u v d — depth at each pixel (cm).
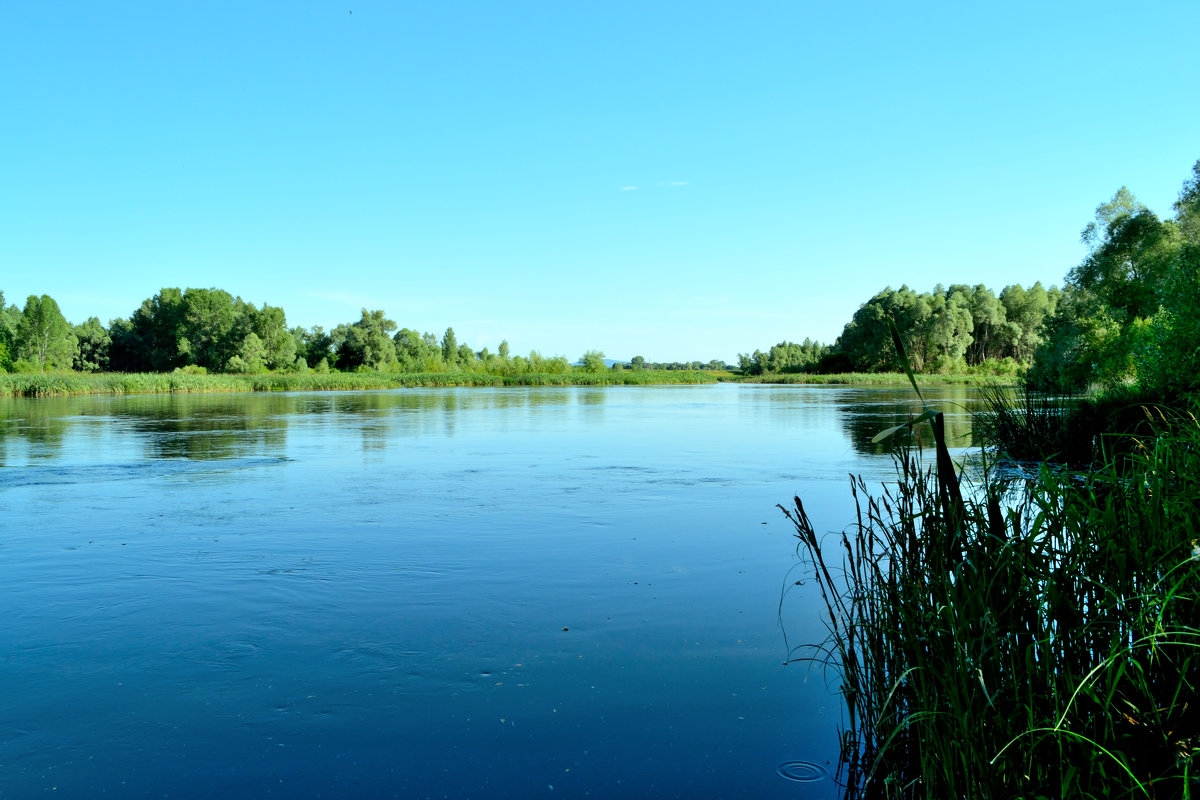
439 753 338
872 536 334
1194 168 2428
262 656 448
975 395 3872
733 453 1429
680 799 300
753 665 430
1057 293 8550
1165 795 220
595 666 430
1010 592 264
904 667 314
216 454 1430
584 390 5622
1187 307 1312
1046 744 238
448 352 9325
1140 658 248
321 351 8962
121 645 466
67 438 1739
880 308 7900
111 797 304
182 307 9025
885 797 298
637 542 722
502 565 642
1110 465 304
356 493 998
